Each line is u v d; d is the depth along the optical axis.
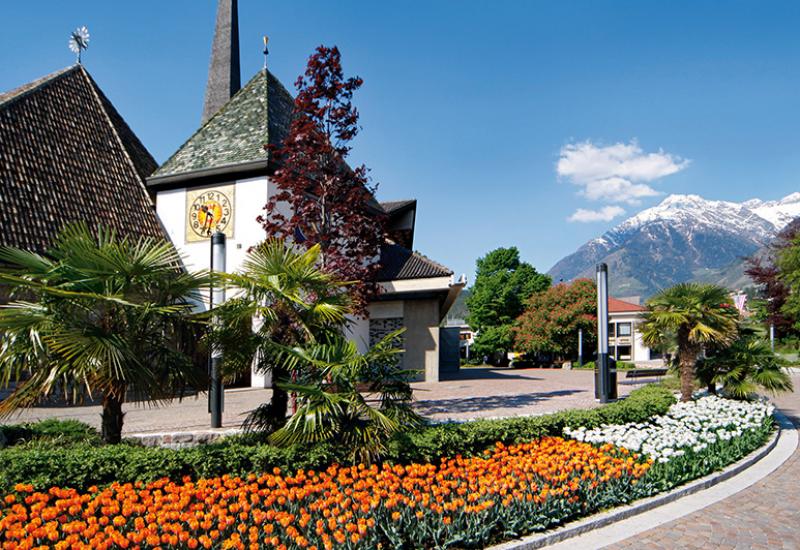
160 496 4.92
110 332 5.89
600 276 13.12
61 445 6.71
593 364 38.19
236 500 5.17
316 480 5.59
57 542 4.18
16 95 18.77
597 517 5.65
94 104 21.48
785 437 10.34
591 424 8.36
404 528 4.76
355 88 11.96
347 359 6.46
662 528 5.59
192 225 19.20
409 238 28.59
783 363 12.22
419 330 20.33
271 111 20.78
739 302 30.75
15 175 15.93
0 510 4.71
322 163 11.88
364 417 6.47
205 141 20.42
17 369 5.70
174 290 6.39
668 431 8.45
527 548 4.96
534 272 49.19
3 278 5.39
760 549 5.08
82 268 5.88
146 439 7.72
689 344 12.21
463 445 6.85
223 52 30.22
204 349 6.77
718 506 6.31
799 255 33.88
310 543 4.37
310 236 11.67
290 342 7.14
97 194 18.09
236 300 6.94
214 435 8.09
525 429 7.59
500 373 29.03
